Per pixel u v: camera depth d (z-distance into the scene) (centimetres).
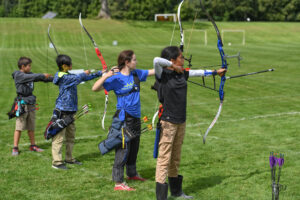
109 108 1012
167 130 429
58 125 539
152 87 450
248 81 1442
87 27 4059
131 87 473
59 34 3644
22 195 459
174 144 444
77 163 580
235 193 462
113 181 505
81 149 658
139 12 6781
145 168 559
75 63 2031
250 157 599
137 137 503
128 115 475
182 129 441
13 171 543
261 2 6606
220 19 6712
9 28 3847
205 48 2953
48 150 653
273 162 389
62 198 450
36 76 608
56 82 547
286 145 662
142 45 3262
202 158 598
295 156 602
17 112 613
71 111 553
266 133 741
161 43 3406
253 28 4325
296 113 916
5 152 639
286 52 2622
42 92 1225
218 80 1477
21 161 591
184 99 431
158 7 6750
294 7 6612
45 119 890
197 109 978
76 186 488
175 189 455
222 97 497
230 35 3909
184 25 4469
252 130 766
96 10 6900
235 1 6631
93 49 2886
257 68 1838
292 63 2020
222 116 896
